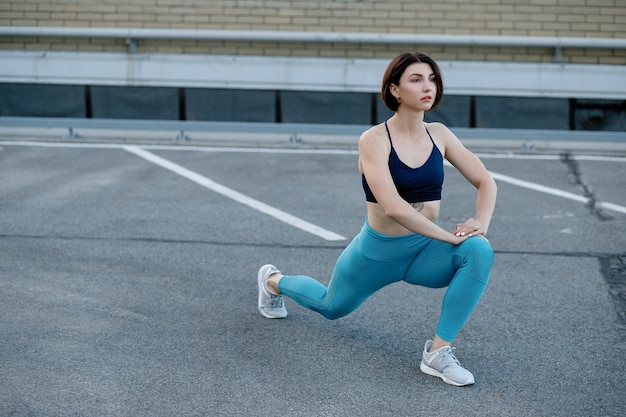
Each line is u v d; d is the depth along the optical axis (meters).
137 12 12.09
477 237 4.32
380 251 4.41
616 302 5.76
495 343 5.03
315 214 7.93
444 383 4.45
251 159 10.19
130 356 4.75
